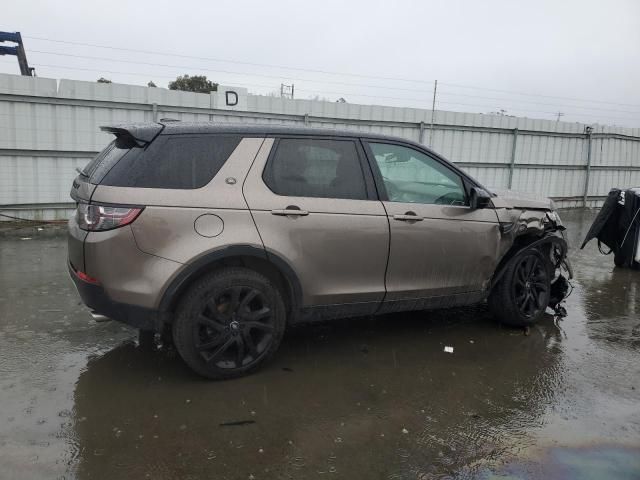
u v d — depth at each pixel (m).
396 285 4.22
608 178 16.38
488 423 3.33
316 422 3.27
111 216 3.36
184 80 33.47
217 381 3.74
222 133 3.71
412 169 4.37
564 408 3.55
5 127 9.12
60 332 4.56
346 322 5.07
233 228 3.57
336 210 3.89
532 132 14.50
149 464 2.80
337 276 3.96
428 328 4.99
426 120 13.00
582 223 12.88
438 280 4.42
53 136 9.48
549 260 5.17
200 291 3.54
